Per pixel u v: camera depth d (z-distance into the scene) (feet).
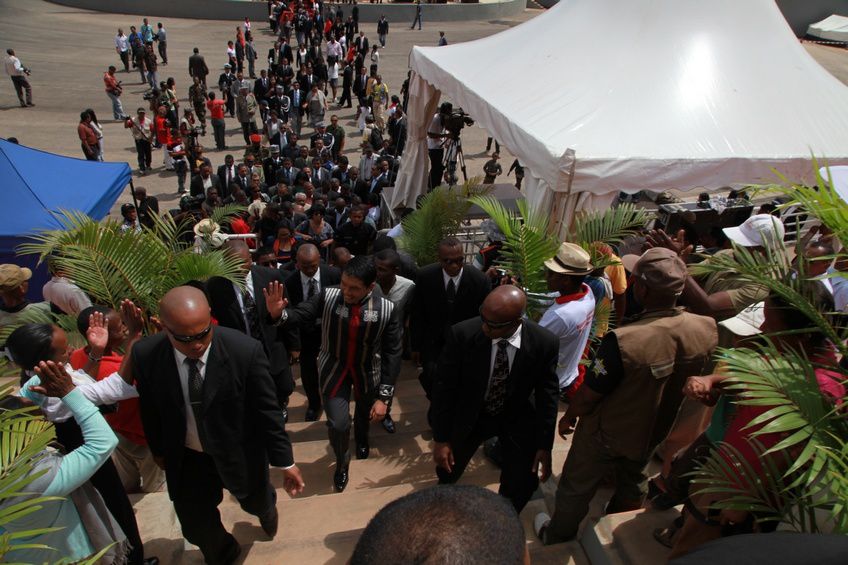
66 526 8.20
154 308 14.85
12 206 27.30
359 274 12.41
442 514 3.33
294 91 62.18
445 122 39.22
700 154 19.79
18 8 108.27
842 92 23.68
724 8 24.56
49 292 16.33
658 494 11.08
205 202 38.01
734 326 9.72
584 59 24.23
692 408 11.48
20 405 8.43
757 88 22.79
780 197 27.35
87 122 50.11
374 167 43.86
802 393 6.98
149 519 12.03
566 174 19.03
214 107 57.11
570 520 10.86
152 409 9.63
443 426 11.37
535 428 11.54
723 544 4.15
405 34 109.29
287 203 34.73
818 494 7.13
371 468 15.05
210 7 111.65
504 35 30.53
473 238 28.09
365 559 3.20
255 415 9.91
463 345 10.90
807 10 114.73
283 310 14.06
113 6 111.75
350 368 13.83
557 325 13.07
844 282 11.22
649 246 15.44
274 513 11.62
